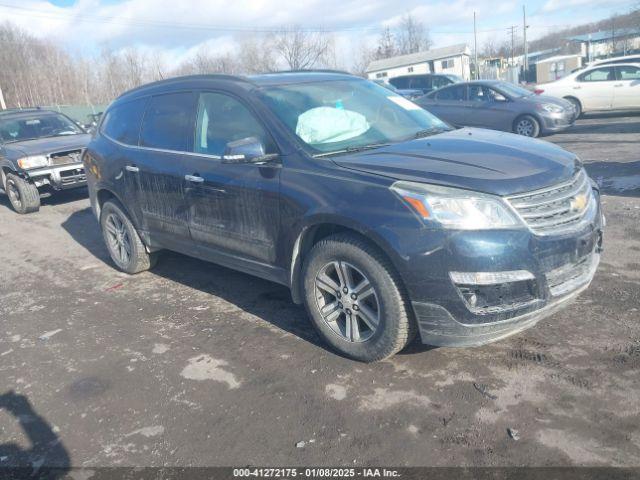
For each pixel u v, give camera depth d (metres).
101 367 3.83
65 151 9.31
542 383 3.14
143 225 5.15
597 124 14.47
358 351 3.47
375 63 64.88
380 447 2.77
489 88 13.33
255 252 4.02
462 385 3.20
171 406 3.29
